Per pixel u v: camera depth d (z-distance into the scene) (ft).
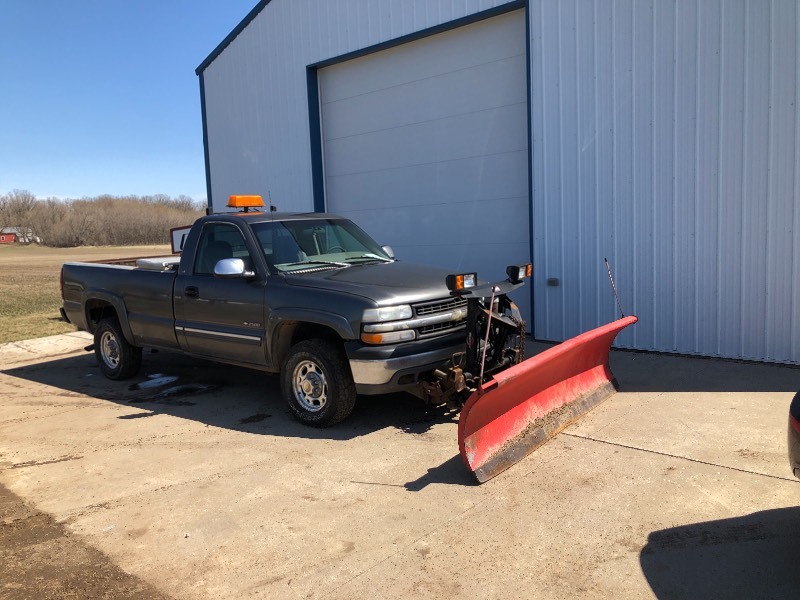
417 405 20.56
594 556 11.48
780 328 22.79
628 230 25.71
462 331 18.83
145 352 31.42
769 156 22.36
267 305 19.20
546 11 26.94
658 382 21.59
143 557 12.16
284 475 15.52
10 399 23.75
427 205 33.60
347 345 17.48
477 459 14.62
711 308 24.08
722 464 14.93
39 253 193.57
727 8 22.65
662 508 13.05
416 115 33.40
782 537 11.78
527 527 12.55
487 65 30.40
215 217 21.89
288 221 21.71
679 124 24.11
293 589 10.91
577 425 17.92
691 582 10.61
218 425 19.54
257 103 40.45
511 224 30.50
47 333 38.29
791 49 21.59
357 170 36.47
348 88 36.24
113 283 24.89
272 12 38.58
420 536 12.41
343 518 13.25
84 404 22.66
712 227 23.77
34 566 12.00
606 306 26.58
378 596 10.60
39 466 16.92
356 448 17.03
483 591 10.61
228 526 13.17
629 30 24.88
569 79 26.58
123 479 15.79
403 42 32.99
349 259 21.83
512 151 30.04
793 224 22.16
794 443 10.55
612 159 25.82
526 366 14.69
